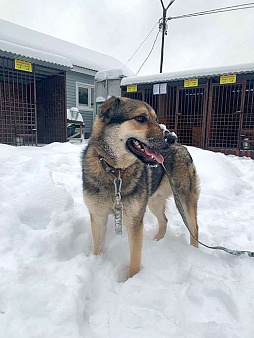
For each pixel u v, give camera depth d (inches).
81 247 48.9
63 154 121.9
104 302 34.5
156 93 193.8
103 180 42.6
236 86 191.8
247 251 47.1
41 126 229.1
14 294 32.0
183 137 206.4
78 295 32.4
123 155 42.5
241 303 33.9
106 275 40.5
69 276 36.5
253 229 61.7
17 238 45.0
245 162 153.3
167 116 206.2
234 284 38.1
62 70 192.7
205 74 178.5
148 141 44.9
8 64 174.6
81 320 30.5
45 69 189.3
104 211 44.7
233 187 95.1
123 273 43.4
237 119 192.1
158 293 35.1
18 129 191.3
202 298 34.0
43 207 55.4
